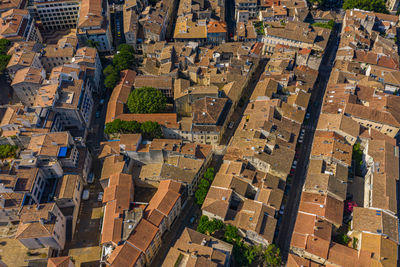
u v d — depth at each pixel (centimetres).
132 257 13125
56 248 14762
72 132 19675
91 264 14612
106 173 16875
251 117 19600
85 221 16238
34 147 16562
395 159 16875
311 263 13488
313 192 15825
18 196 14888
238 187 16038
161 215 14662
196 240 14025
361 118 19350
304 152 19388
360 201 16350
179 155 17675
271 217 15000
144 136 19400
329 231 14362
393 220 14488
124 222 14175
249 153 17188
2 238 15162
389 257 13400
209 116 19150
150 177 16725
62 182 16300
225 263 13412
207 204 15388
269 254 14000
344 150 17462
